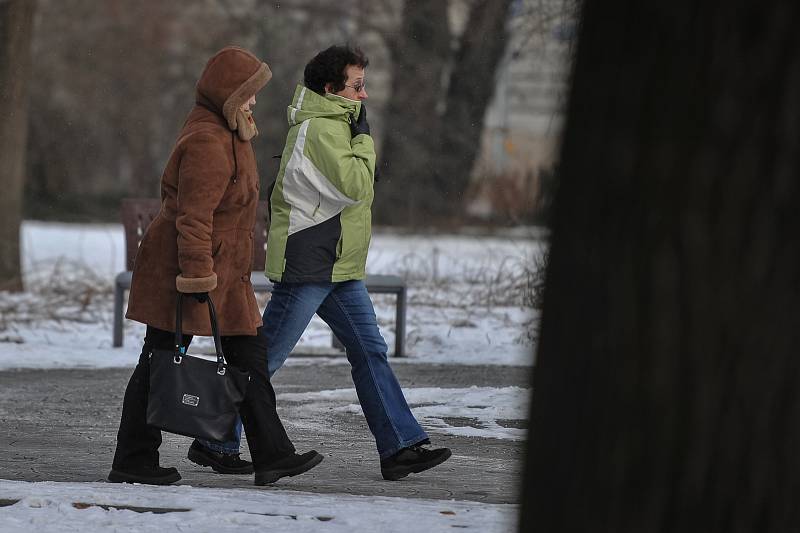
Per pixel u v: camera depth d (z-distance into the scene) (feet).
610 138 29.22
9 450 78.69
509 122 284.41
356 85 70.23
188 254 63.10
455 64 309.83
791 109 28.02
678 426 28.89
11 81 186.29
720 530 28.84
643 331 28.96
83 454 77.87
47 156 357.41
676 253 28.66
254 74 63.87
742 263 28.40
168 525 48.96
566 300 30.12
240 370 64.54
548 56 192.75
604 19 29.43
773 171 28.19
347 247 70.33
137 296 64.75
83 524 48.91
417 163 308.19
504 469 75.31
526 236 178.70
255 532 47.96
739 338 28.50
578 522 29.89
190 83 356.79
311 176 69.36
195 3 357.00
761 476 28.63
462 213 304.09
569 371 30.04
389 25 327.47
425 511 53.52
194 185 63.05
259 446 65.82
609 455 29.43
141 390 65.00
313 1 333.62
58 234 295.69
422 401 104.01
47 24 353.72
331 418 95.55
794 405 28.48
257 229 137.18
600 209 29.43
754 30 28.12
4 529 47.96
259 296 171.53
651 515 29.19
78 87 356.38
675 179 28.63
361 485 68.28
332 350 141.08
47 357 129.90
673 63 28.55
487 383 115.34
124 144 360.07
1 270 184.03
